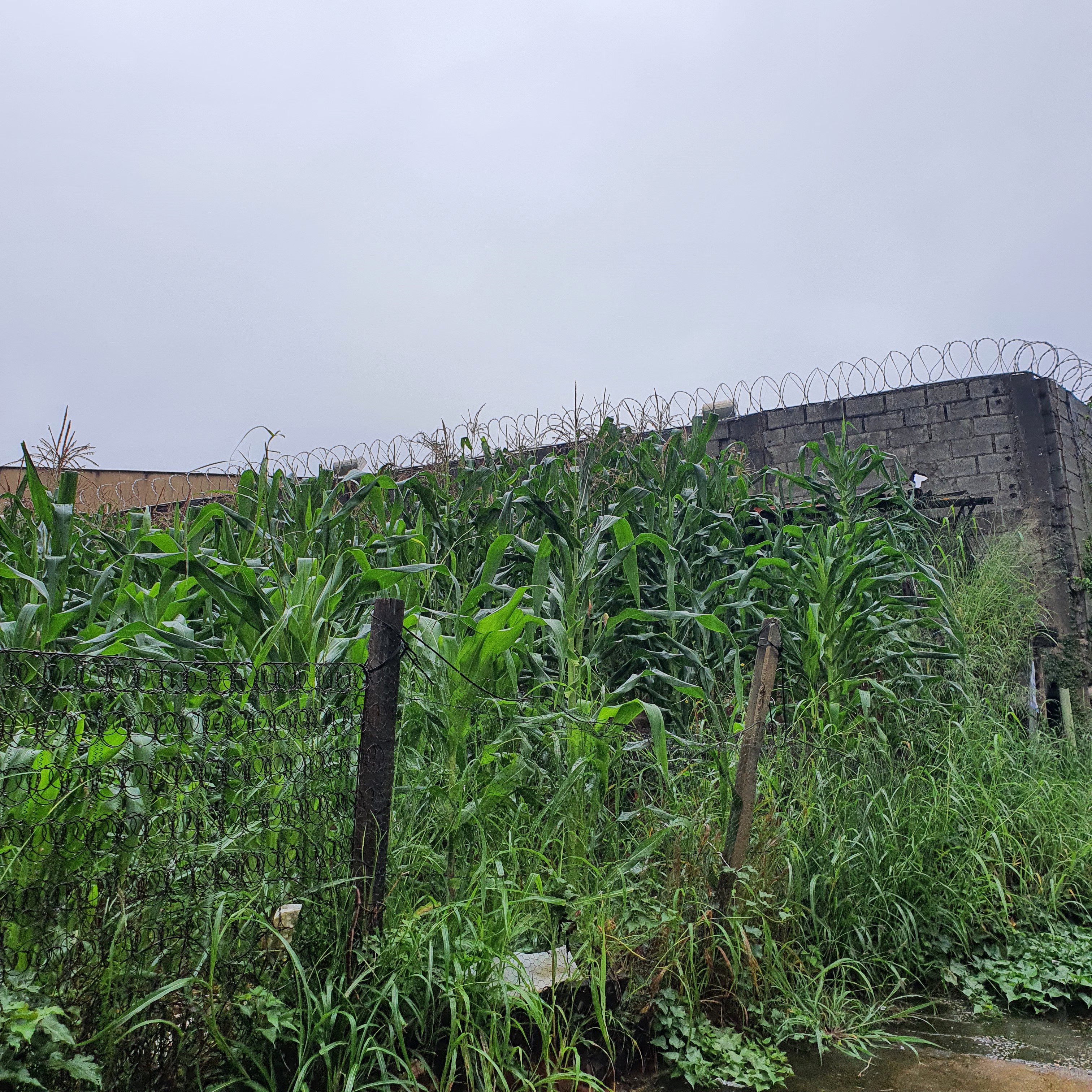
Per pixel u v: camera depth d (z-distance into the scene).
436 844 3.11
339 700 3.13
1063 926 4.03
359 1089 2.22
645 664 4.84
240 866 2.42
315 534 4.64
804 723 4.55
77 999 2.06
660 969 3.07
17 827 2.14
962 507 7.94
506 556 5.05
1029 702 6.19
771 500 6.39
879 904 3.77
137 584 4.07
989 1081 2.90
